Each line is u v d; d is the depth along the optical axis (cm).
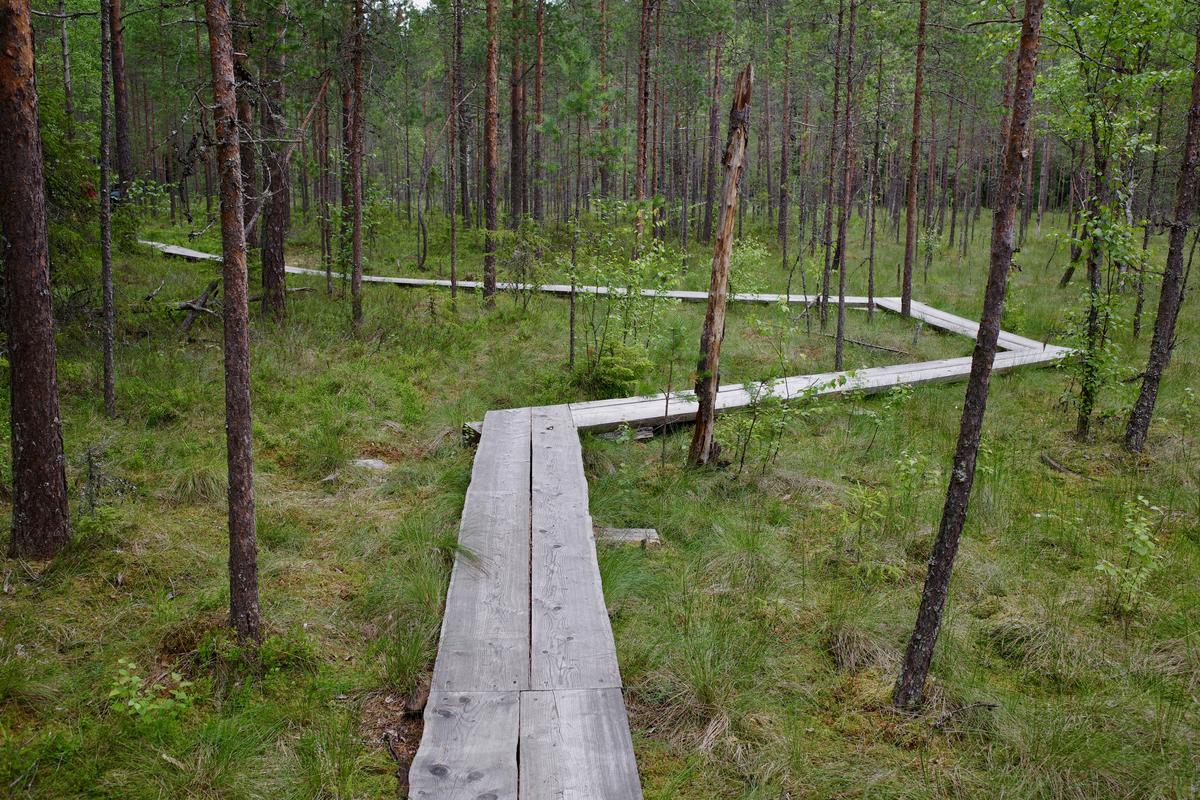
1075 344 1020
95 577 561
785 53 2628
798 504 783
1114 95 1060
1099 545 712
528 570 580
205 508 710
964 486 446
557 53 2316
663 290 1388
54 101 1091
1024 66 401
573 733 401
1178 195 905
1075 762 421
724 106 3559
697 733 444
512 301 1756
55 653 477
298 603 558
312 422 967
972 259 2566
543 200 3772
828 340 1593
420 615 552
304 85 1639
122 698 437
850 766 423
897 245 3002
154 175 3152
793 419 988
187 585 568
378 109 1972
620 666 494
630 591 598
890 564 649
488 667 459
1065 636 544
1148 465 924
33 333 558
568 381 1189
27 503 570
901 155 3347
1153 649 540
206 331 1305
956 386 1280
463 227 2970
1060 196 4122
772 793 401
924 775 416
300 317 1454
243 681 467
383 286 1916
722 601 592
